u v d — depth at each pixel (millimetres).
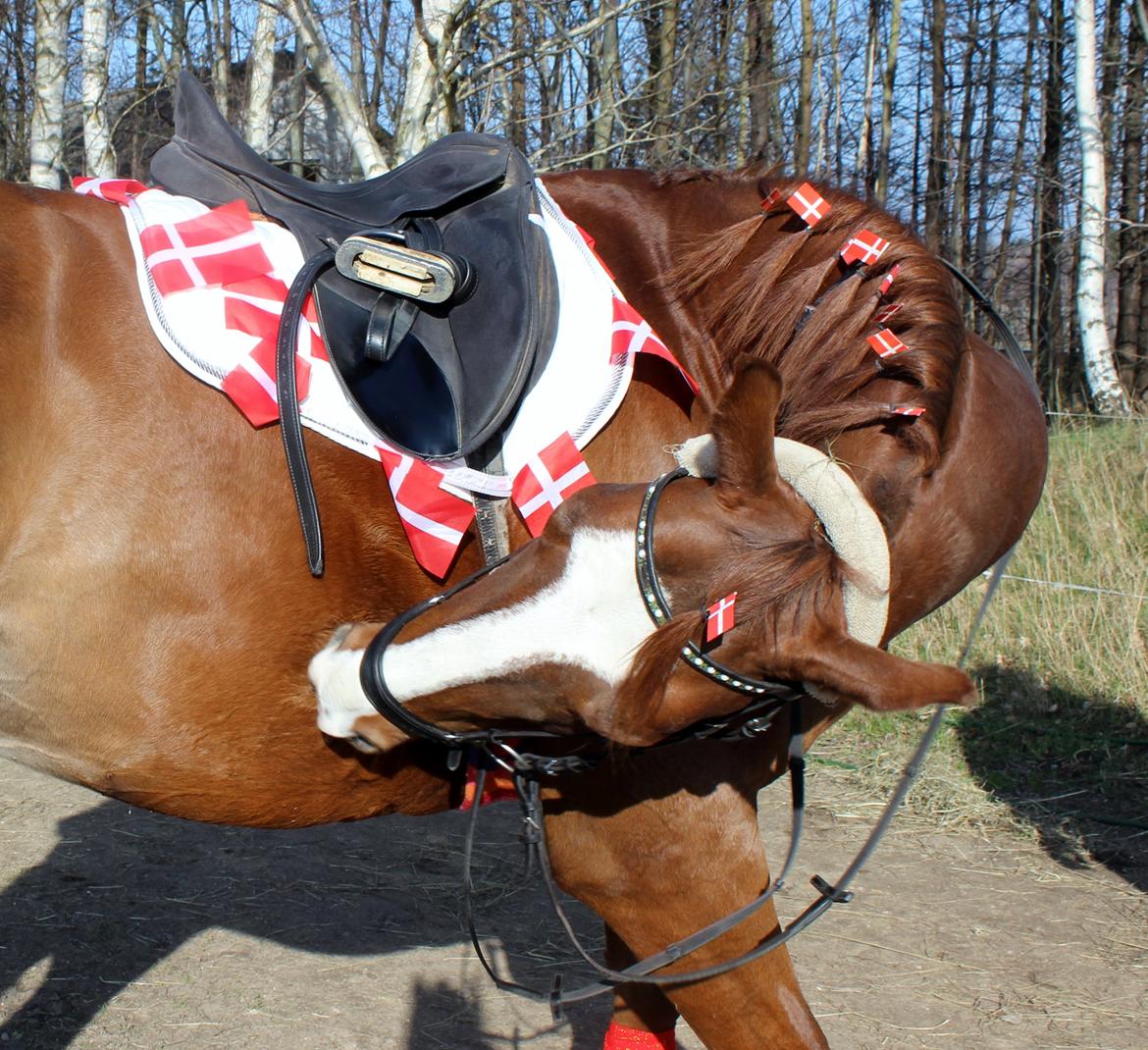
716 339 1936
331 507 1651
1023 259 16984
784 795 3920
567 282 1800
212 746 1658
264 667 1646
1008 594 5035
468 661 1461
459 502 1687
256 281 1667
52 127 7449
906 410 1708
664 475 1500
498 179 1845
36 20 7402
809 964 2859
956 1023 2607
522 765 1677
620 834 1765
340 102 5793
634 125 8633
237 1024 2568
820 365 1812
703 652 1403
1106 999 2713
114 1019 2578
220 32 10625
